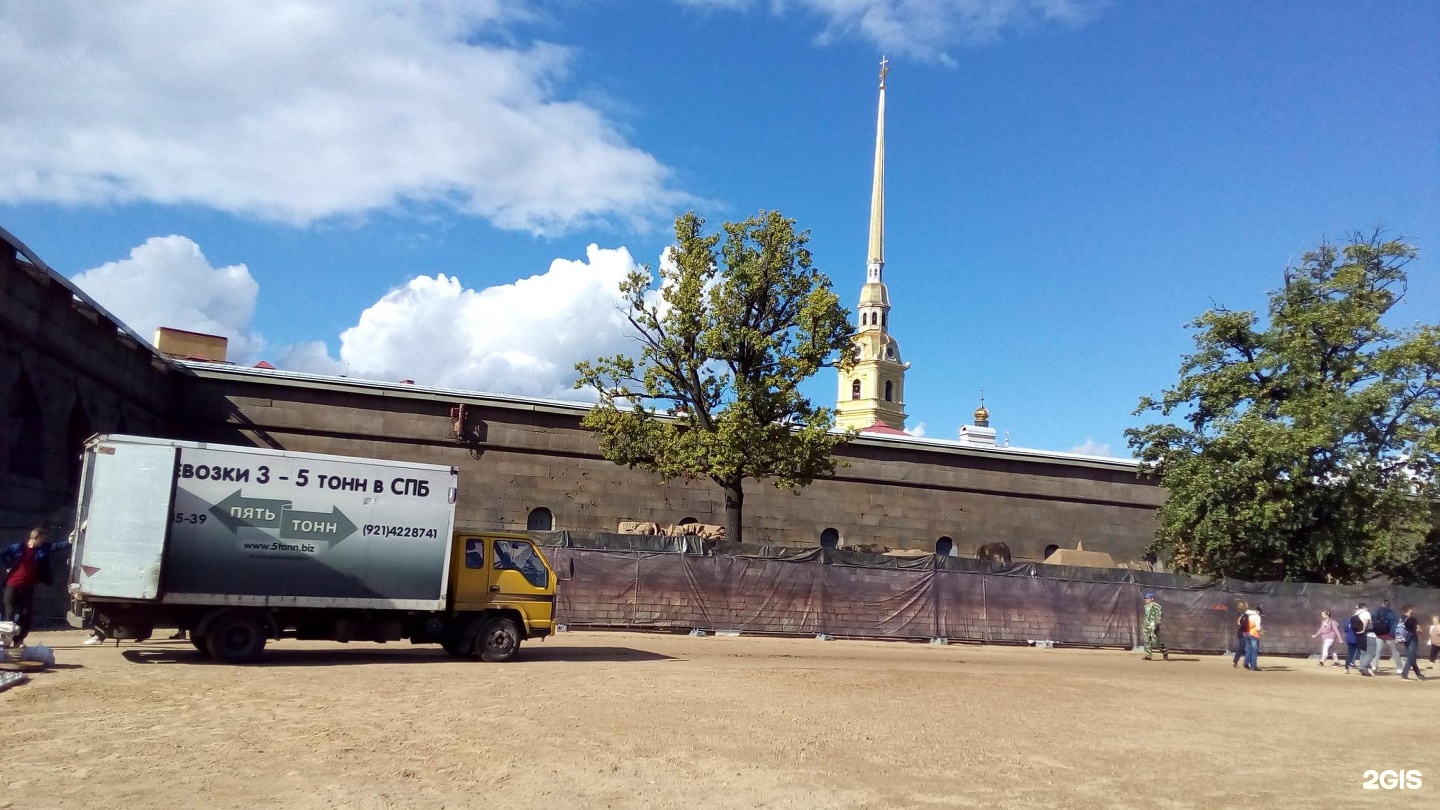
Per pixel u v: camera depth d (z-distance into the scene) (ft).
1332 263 118.11
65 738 31.83
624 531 111.86
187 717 36.22
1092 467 140.67
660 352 96.63
